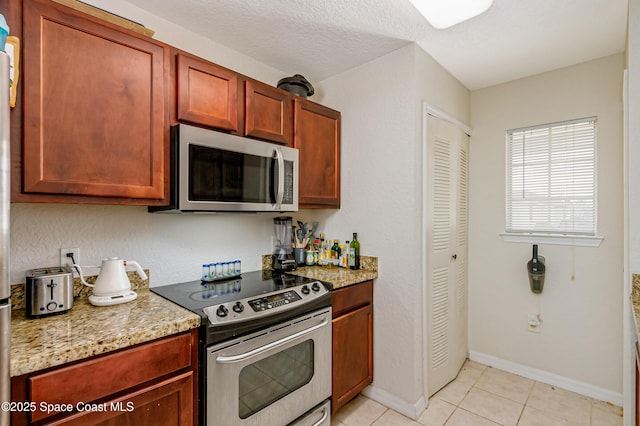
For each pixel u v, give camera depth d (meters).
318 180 2.18
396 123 2.08
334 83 2.46
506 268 2.54
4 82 0.69
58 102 1.14
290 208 1.93
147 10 1.69
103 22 1.24
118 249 1.60
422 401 2.03
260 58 2.21
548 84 2.37
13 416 0.85
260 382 1.44
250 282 1.84
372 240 2.20
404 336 2.02
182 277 1.83
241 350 1.35
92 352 0.97
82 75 1.19
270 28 1.86
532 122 2.44
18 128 1.06
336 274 2.09
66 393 0.93
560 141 2.33
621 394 2.05
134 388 1.07
